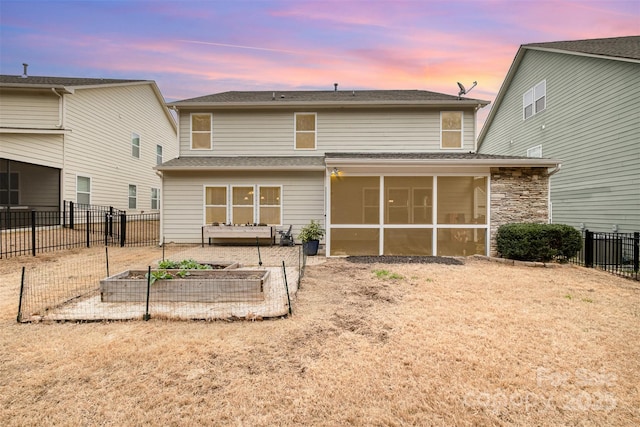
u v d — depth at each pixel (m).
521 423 2.31
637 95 9.30
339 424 2.28
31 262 7.84
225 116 12.59
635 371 2.98
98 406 2.44
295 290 5.54
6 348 3.30
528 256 8.05
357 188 10.08
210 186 11.43
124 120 16.58
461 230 9.41
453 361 3.12
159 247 10.81
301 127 12.62
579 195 11.56
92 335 3.62
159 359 3.10
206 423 2.28
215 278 5.22
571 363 3.11
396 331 3.81
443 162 8.66
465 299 5.08
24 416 2.33
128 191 16.97
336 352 3.28
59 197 12.53
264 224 11.31
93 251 9.77
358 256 9.17
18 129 10.85
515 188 9.05
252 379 2.79
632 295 5.40
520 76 15.47
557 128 12.77
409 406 2.47
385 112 12.48
